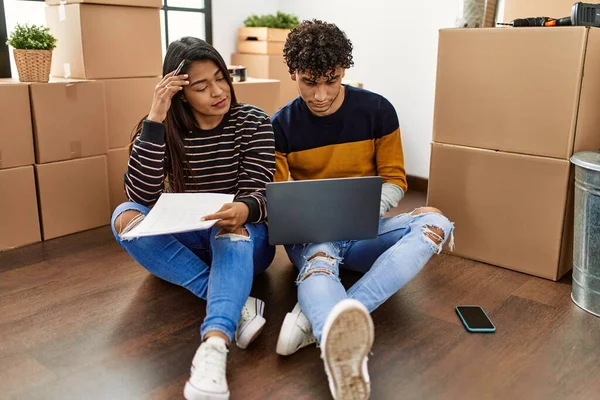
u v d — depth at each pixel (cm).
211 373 115
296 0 337
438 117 195
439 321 155
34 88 205
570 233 181
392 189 168
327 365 110
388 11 295
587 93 170
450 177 196
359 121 167
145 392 123
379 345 142
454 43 186
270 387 125
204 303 165
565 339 146
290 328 133
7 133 201
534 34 169
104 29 228
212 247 142
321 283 133
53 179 216
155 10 245
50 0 231
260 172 159
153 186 153
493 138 184
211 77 150
